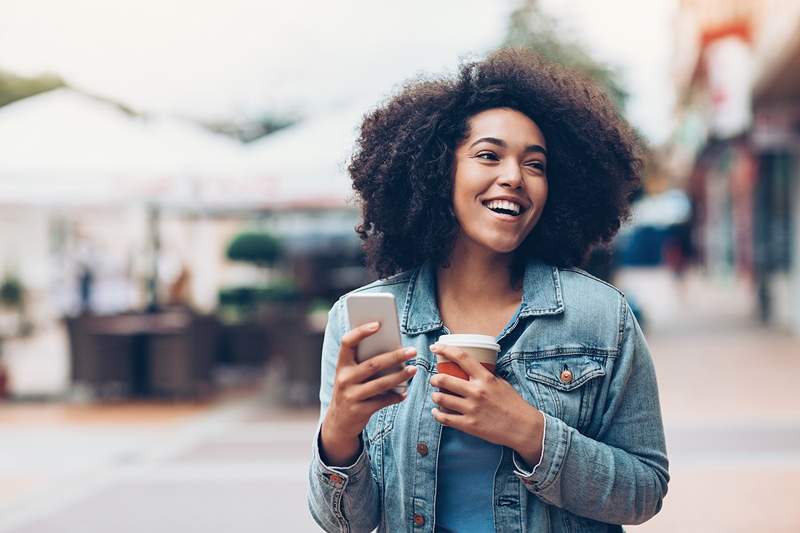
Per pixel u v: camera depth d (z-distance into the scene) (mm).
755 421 7551
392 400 1505
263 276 17219
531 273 1726
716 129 13156
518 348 1653
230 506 5418
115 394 10531
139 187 8758
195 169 8531
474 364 1505
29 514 5352
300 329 9625
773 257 16703
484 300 1759
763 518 4824
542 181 1706
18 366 13016
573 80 1850
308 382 9594
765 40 11078
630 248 47969
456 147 1729
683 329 15984
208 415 9062
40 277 18094
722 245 29938
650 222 47688
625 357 1663
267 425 8344
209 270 18641
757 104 13930
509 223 1669
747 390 9266
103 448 7406
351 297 1489
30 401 10148
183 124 8898
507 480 1615
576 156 1799
